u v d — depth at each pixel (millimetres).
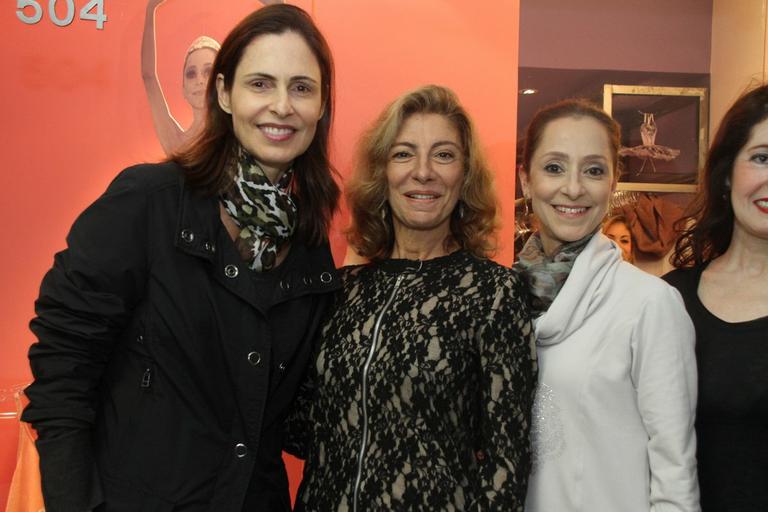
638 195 3145
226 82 1509
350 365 1539
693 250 1842
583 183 1636
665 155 3133
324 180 1701
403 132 1657
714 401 1558
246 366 1477
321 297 1686
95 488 1327
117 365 1420
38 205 2449
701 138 3125
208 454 1429
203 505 1415
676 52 3115
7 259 2443
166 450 1388
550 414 1529
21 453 2309
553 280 1653
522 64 3068
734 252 1741
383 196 1737
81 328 1309
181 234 1416
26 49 2432
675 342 1479
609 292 1579
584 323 1564
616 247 1689
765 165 1626
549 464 1523
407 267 1675
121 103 2477
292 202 1578
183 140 2506
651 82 3117
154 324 1399
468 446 1505
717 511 1545
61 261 1353
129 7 2467
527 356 1487
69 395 1314
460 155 1681
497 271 1575
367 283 1694
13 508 2275
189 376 1429
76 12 2443
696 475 1442
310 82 1503
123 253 1360
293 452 1782
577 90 3096
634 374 1493
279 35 1476
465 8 2627
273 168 1556
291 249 1631
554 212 1675
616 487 1480
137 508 1360
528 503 1546
